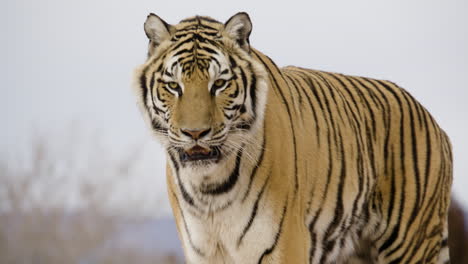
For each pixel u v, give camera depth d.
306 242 17.52
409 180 19.69
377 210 19.70
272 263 16.70
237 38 16.48
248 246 16.69
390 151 19.69
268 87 16.95
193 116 15.73
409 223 19.75
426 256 20.16
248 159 16.42
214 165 16.09
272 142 16.69
